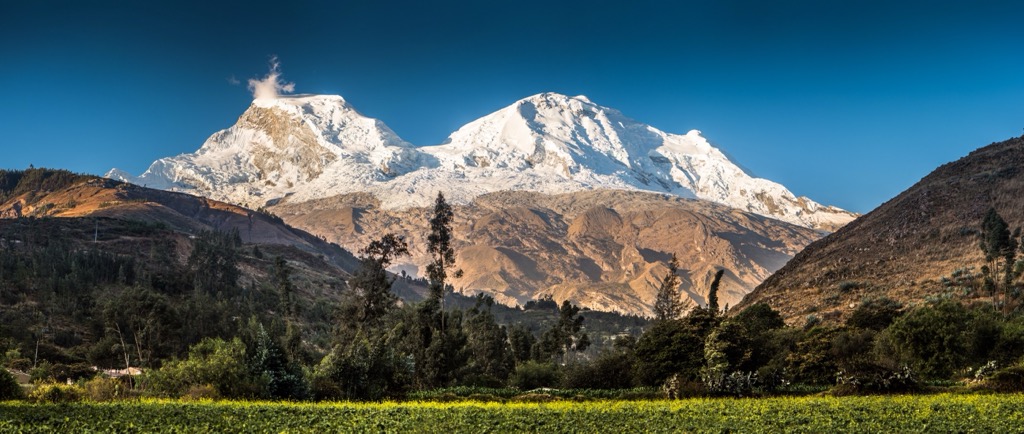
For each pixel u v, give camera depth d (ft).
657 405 175.83
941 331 253.03
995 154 574.97
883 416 147.23
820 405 165.89
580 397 226.17
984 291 383.24
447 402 210.79
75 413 149.69
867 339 276.21
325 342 528.63
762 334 300.81
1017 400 168.55
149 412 152.15
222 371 203.21
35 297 615.57
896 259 474.49
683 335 254.06
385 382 240.12
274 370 212.84
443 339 311.27
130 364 456.86
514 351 407.85
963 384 218.18
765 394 223.10
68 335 529.45
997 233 376.48
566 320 433.48
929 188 556.10
